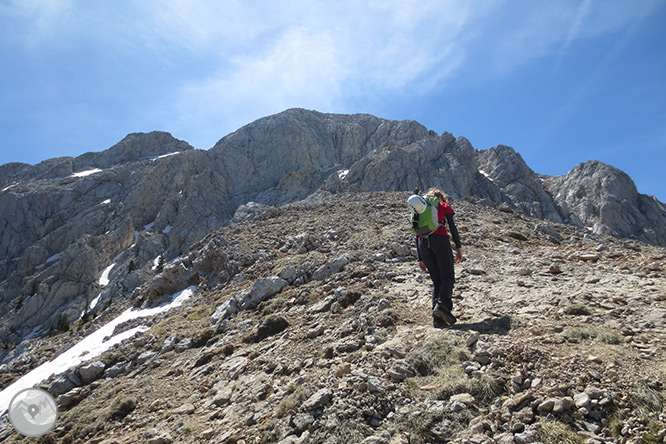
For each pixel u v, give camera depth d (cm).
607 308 590
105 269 8706
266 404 508
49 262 9644
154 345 1023
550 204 9894
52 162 15150
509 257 1036
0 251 10619
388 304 728
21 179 14500
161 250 8975
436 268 657
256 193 10925
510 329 550
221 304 1222
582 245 1236
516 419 368
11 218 11206
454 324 605
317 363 580
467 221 1588
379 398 433
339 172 11656
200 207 9900
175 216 10162
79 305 7356
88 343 1506
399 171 9669
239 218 4059
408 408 411
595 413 359
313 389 484
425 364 489
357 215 1873
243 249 1642
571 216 9588
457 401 405
